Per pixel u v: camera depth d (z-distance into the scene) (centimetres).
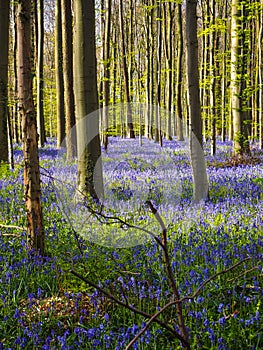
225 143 2606
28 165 579
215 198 956
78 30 795
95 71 802
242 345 387
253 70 2738
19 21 553
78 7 796
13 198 912
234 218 734
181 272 520
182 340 266
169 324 413
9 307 448
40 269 543
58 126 2000
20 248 608
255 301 441
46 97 3825
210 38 1895
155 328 407
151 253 563
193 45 918
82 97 778
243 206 839
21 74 563
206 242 609
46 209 822
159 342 395
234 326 405
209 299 454
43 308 459
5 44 1276
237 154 1623
